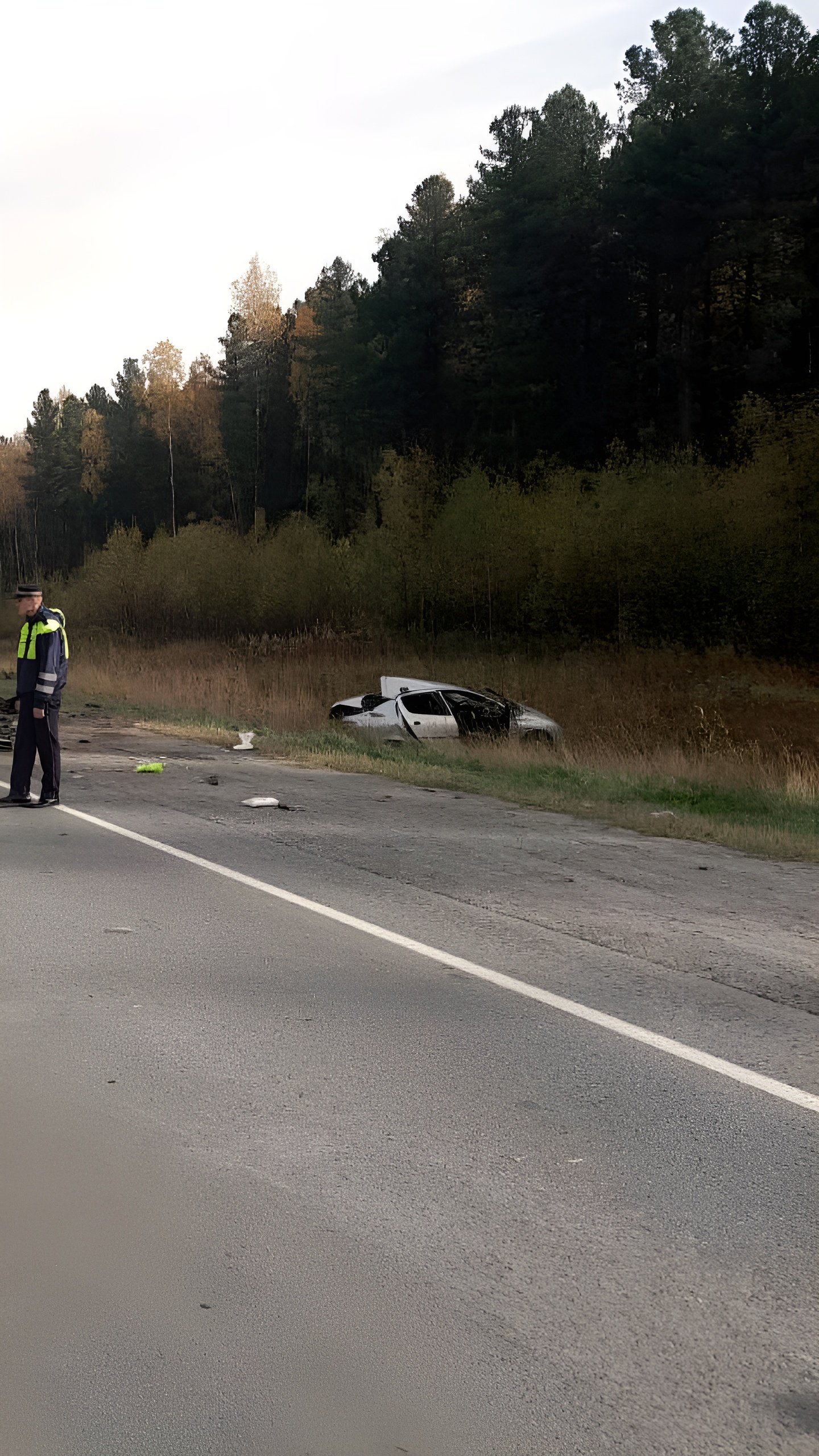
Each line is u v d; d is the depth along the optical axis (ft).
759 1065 17.15
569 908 27.35
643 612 123.13
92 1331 10.18
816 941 24.85
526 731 63.98
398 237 262.26
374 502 212.84
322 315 308.81
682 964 22.68
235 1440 8.89
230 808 41.14
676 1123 14.93
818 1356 10.06
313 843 34.83
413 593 144.05
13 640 199.31
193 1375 9.62
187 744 64.80
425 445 225.56
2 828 35.42
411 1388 9.51
